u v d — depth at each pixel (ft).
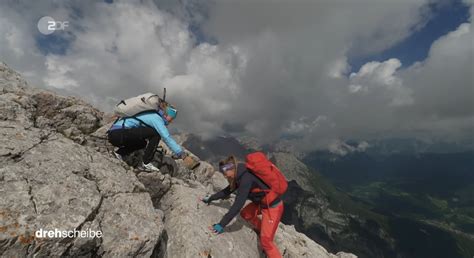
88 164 7.99
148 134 9.32
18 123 8.27
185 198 9.68
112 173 8.27
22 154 6.80
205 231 8.34
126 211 7.16
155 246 7.25
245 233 9.82
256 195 8.64
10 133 7.38
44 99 11.09
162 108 9.57
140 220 7.13
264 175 8.34
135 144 9.74
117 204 7.21
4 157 6.40
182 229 8.14
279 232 13.60
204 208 9.59
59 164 7.15
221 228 8.30
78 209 6.16
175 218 8.73
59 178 6.68
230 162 8.68
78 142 10.13
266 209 8.79
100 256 5.98
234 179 8.80
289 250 11.85
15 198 5.50
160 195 10.02
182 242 7.76
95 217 6.36
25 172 6.29
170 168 13.30
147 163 10.01
